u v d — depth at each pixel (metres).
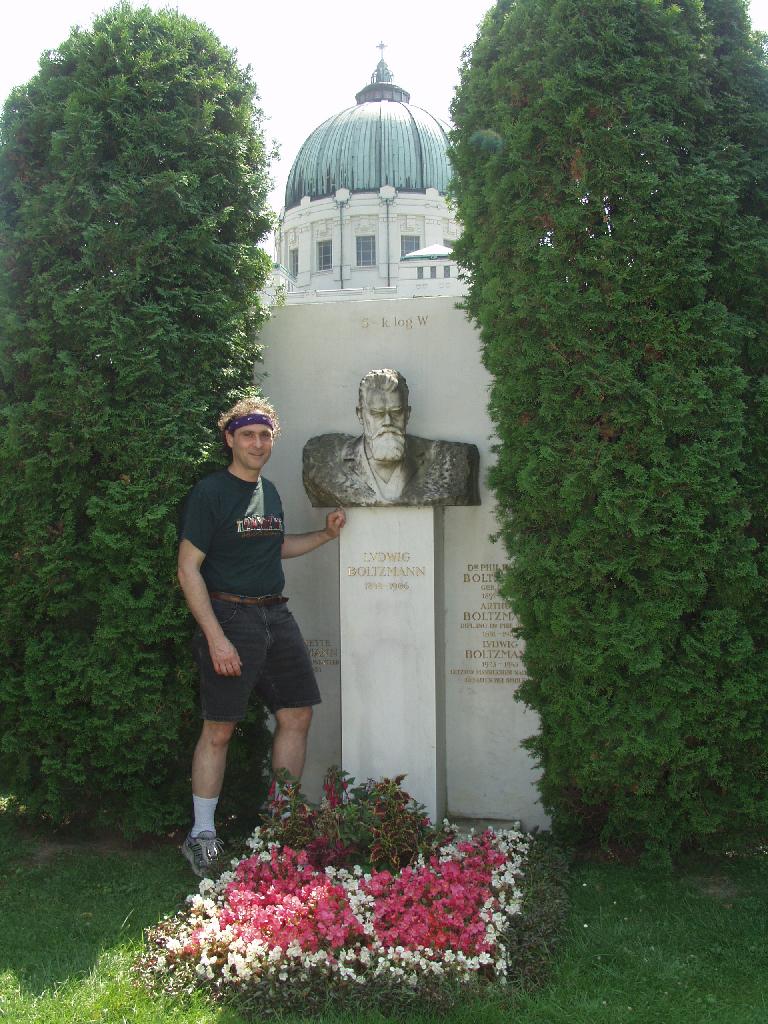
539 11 4.14
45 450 4.29
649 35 4.10
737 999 3.05
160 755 4.38
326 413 5.25
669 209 3.89
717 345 3.85
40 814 4.62
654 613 3.85
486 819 4.93
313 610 5.20
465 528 4.98
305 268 40.97
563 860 4.02
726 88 4.13
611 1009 2.97
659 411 3.83
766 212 4.09
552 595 4.06
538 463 4.01
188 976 3.11
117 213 4.34
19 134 4.48
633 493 3.82
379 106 41.38
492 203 4.20
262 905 3.43
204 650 4.12
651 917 3.66
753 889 3.96
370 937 3.19
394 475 4.49
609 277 3.92
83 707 4.32
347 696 4.62
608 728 3.94
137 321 4.34
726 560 3.87
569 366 4.00
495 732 4.94
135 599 4.25
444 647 4.96
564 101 4.01
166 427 4.26
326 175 40.44
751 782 4.04
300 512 5.25
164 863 4.30
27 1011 2.94
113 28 4.58
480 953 3.14
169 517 4.29
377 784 4.18
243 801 4.75
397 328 5.18
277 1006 2.94
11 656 4.38
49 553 4.19
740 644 3.87
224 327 4.54
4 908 3.79
